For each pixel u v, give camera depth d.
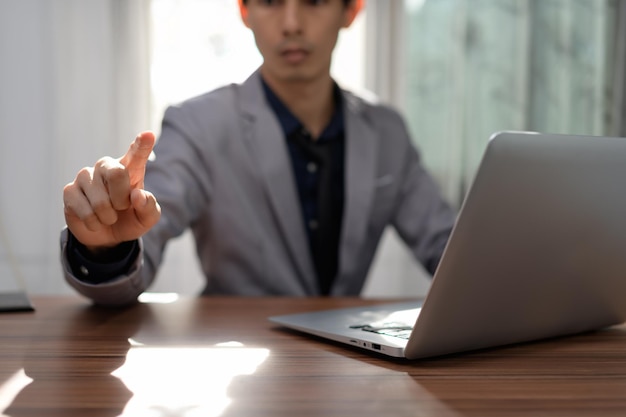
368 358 0.56
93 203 0.62
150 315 0.79
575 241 0.54
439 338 0.53
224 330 0.69
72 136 2.25
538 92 2.39
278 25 1.18
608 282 0.61
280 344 0.62
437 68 2.33
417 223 1.40
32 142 2.28
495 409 0.42
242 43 2.28
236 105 1.29
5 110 2.26
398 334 0.60
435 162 2.35
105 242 0.71
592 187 0.53
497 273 0.51
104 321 0.74
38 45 2.27
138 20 2.24
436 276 0.48
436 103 2.33
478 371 0.52
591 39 2.40
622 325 0.75
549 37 2.37
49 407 0.41
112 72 2.25
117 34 2.26
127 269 0.77
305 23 1.17
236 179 1.24
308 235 1.28
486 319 0.54
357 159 1.30
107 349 0.59
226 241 1.22
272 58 1.21
